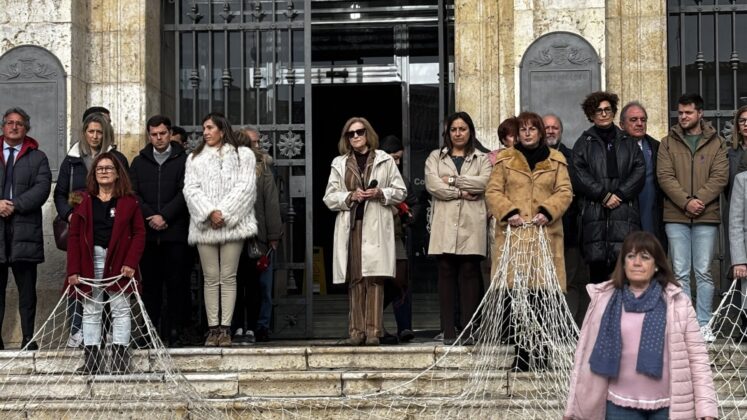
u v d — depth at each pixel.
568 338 7.75
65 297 8.62
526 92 9.91
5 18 10.19
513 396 7.66
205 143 9.01
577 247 9.18
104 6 10.49
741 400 7.36
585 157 8.59
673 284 5.46
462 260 8.68
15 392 8.03
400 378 7.98
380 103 16.02
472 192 8.59
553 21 9.92
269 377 8.00
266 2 10.86
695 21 10.40
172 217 9.03
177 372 7.98
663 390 5.37
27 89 10.12
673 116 10.37
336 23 12.25
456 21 10.31
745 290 8.46
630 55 10.12
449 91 11.10
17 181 8.95
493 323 7.93
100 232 8.36
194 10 10.87
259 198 9.69
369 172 8.85
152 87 10.61
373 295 8.75
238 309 9.77
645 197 8.78
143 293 9.12
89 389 7.95
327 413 7.60
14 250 8.83
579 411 5.52
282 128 10.70
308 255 10.42
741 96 10.27
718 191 8.57
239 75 10.86
